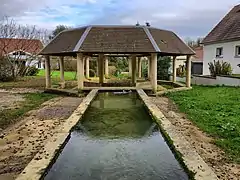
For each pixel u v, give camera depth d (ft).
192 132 22.25
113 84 57.47
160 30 52.70
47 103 37.60
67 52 46.39
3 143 19.66
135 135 22.34
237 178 13.93
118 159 16.94
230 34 72.54
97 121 27.32
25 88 57.93
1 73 73.36
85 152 18.16
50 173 14.80
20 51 80.23
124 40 46.88
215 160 16.24
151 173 14.85
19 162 16.11
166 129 22.08
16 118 27.89
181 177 14.34
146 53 46.65
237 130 22.40
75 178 14.24
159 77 75.82
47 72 51.67
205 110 31.68
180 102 37.01
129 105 36.60
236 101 37.78
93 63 89.25
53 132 22.39
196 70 100.32
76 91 46.03
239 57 69.05
